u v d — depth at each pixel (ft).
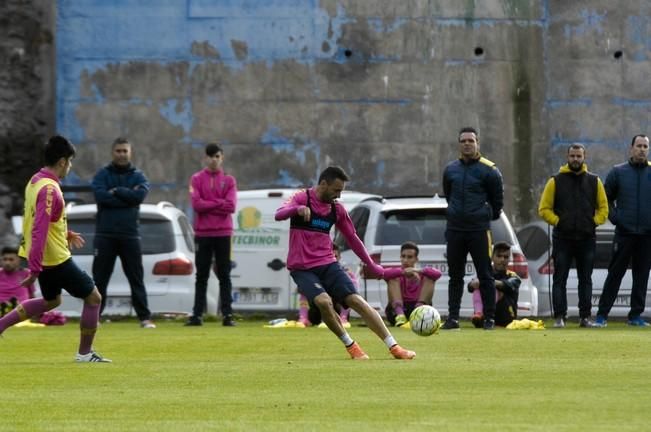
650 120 371.97
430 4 369.50
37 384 108.17
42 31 365.61
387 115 369.50
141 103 366.02
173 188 366.43
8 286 223.30
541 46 371.15
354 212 236.02
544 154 371.15
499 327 206.18
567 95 371.97
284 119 368.07
